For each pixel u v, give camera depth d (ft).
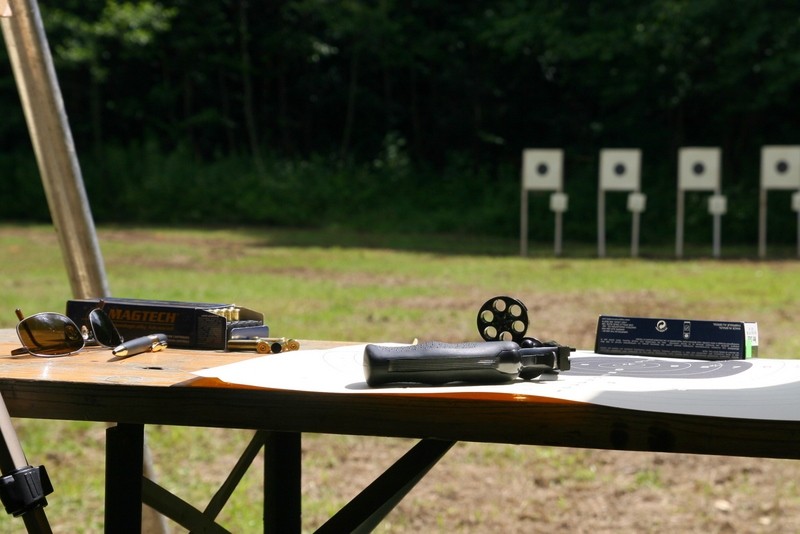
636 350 6.08
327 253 62.64
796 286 44.68
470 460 16.90
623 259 62.59
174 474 15.72
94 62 96.37
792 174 66.85
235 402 4.87
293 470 7.35
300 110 111.45
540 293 41.32
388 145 101.65
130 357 5.98
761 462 16.87
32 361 5.85
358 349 6.34
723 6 79.41
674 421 4.28
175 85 108.78
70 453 16.83
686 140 98.17
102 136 108.47
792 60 78.38
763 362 5.75
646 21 85.97
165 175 96.37
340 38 105.60
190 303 6.58
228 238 76.95
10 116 101.60
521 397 4.48
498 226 87.45
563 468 16.44
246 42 105.60
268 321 31.55
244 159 100.78
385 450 17.67
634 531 13.61
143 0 99.86
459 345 4.98
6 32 8.24
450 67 105.50
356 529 5.46
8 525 13.15
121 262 53.88
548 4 92.12
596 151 98.84
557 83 103.65
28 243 66.59
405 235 85.66
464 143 107.76
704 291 42.45
